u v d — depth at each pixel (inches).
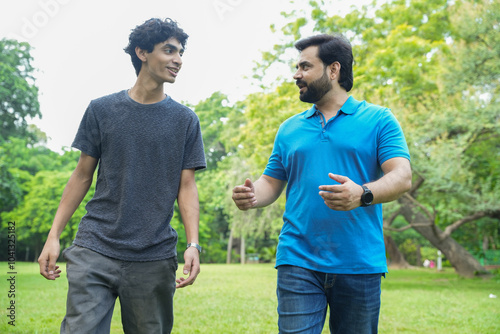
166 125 113.1
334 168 105.6
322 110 112.0
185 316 287.0
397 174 97.8
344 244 103.1
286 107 706.2
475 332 245.1
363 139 105.7
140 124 111.9
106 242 108.1
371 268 103.0
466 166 622.5
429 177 580.1
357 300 103.5
